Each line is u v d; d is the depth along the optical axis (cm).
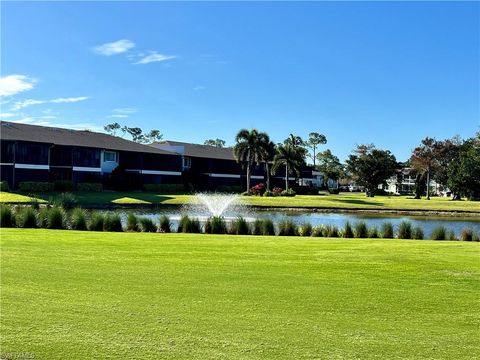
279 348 641
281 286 977
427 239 2219
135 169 7281
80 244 1516
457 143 8750
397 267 1184
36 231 1933
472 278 1070
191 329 707
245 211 4594
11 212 2223
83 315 761
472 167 6888
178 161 7925
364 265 1209
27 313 764
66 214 2384
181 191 7375
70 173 6362
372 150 8819
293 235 2227
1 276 1014
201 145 9369
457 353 638
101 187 6200
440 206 5381
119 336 671
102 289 923
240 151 7100
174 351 622
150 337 670
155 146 8344
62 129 6931
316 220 3850
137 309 798
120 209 4494
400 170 10775
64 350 617
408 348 652
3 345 630
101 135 7412
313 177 12519
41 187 5438
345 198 6806
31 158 5791
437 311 825
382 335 702
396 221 3891
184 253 1366
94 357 596
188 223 2208
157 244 1559
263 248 1498
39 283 959
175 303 838
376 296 914
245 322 745
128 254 1331
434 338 693
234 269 1137
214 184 8369
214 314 781
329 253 1400
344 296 910
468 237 2175
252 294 909
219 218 2244
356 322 761
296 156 7644
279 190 7194
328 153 13188
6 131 5884
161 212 4144
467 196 7250
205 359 598
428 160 8531
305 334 699
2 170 5653
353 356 620
